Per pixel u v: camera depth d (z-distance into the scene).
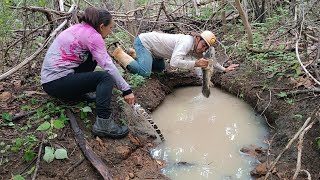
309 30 2.18
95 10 1.58
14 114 1.67
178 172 1.56
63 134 1.56
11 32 2.30
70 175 1.41
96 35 1.56
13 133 1.55
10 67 2.15
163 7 3.03
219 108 2.12
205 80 2.07
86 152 1.48
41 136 1.53
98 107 1.58
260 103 2.01
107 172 1.42
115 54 2.20
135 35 2.85
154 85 2.24
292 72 2.08
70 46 1.59
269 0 3.05
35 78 1.99
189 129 1.91
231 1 2.96
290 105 1.84
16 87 1.92
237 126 1.92
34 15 2.33
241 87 2.20
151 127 1.85
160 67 2.37
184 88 2.42
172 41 2.13
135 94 2.09
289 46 2.35
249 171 1.55
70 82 1.60
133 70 2.19
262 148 1.69
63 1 2.46
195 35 2.05
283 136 1.67
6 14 2.08
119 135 1.64
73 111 1.68
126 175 1.49
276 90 2.01
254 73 2.25
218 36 3.01
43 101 1.76
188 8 3.73
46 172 1.40
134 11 2.84
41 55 2.21
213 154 1.69
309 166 1.44
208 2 3.37
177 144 1.77
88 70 1.70
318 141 1.44
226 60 2.51
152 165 1.58
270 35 2.66
